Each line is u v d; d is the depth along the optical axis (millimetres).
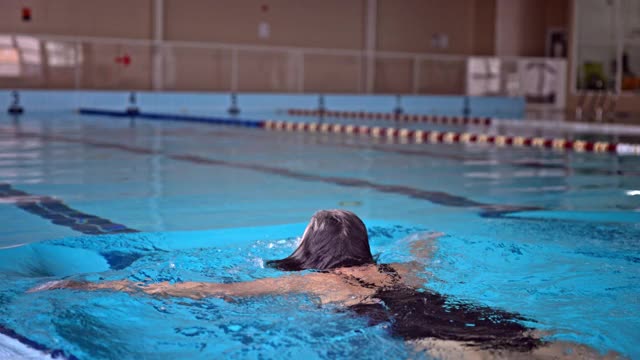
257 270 2414
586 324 1959
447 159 6711
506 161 6582
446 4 20281
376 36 19703
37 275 2557
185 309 2031
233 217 3635
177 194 4359
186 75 16266
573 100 17469
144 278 2367
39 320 1967
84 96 14797
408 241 2926
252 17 18328
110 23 16656
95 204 3961
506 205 4062
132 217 3604
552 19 20484
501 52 20344
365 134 9797
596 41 16859
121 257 2799
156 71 15875
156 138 8609
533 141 8438
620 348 1804
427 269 2432
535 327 1922
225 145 7820
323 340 1813
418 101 18016
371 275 2217
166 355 1753
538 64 18406
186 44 16156
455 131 10727
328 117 14344
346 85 17969
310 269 2268
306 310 1988
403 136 9562
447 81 18203
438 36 20328
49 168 5566
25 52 14352
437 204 4098
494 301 2139
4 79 14203
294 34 18859
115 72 15406
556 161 6617
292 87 17359
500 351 1745
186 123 11531
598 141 8688
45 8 15914
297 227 3379
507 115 16000
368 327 1881
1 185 4621
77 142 7883
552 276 2447
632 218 3615
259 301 2066
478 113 17016
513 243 2928
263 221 3533
